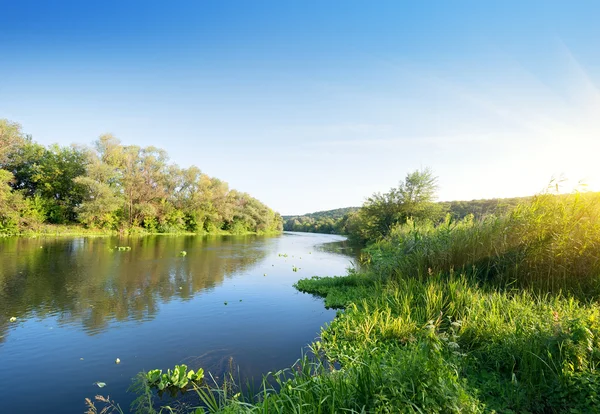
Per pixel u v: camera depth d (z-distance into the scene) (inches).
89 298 395.5
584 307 202.7
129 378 207.9
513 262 275.1
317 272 644.1
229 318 330.6
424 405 108.3
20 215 1207.6
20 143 1326.3
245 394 183.2
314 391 130.6
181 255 833.5
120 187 1579.7
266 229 2871.6
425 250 335.6
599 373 134.3
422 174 1242.0
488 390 143.9
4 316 324.5
